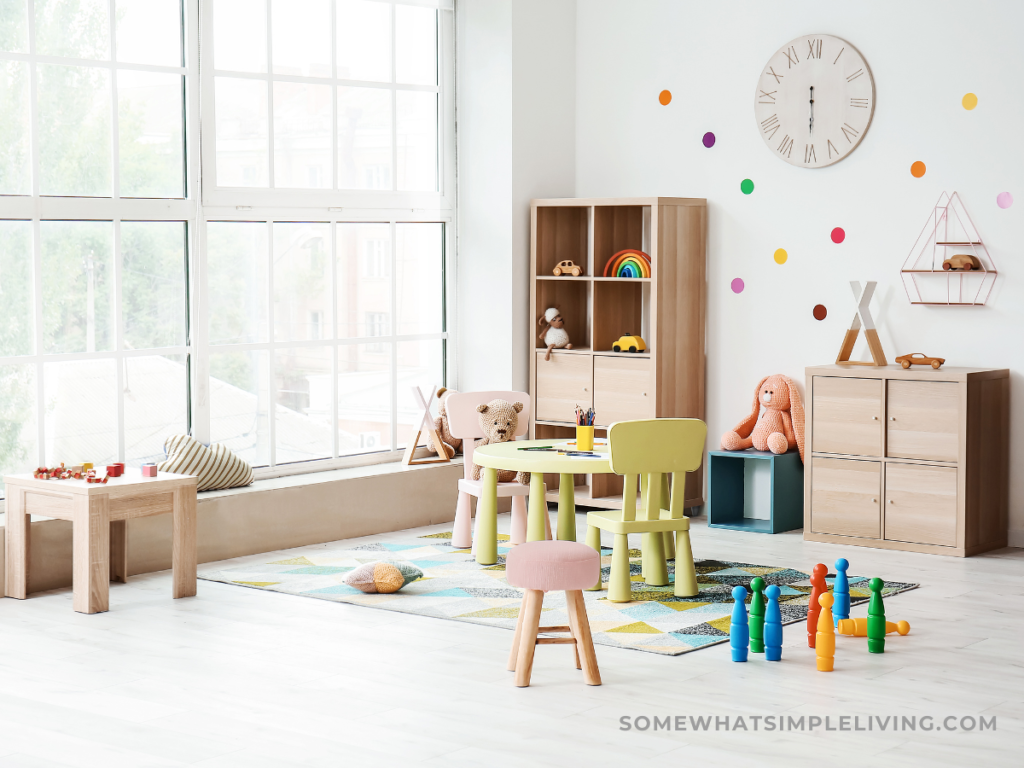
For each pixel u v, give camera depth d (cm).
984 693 341
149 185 534
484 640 396
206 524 516
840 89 569
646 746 301
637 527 441
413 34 631
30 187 494
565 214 645
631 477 441
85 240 512
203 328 552
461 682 353
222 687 348
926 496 522
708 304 616
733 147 604
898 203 559
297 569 500
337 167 603
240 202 562
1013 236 531
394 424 632
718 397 616
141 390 533
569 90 654
